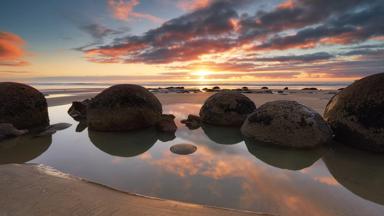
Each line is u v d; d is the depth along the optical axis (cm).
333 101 617
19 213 247
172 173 407
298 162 464
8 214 244
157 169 425
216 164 451
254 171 420
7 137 623
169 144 585
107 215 253
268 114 585
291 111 564
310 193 342
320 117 569
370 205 312
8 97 715
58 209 258
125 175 398
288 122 547
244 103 797
